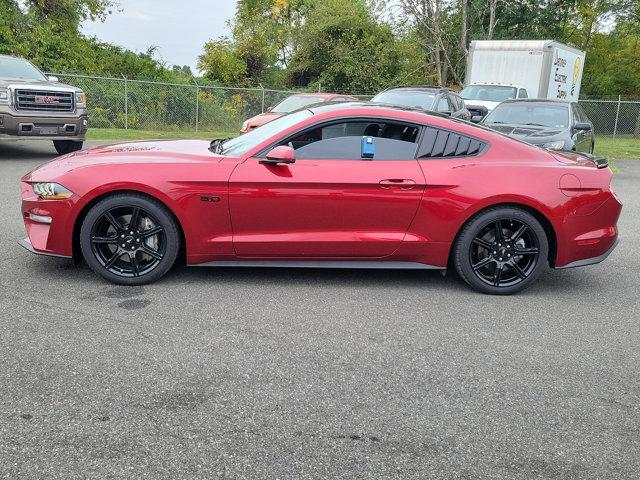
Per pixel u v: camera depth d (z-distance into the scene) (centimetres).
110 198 448
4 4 2502
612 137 2836
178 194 448
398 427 281
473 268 480
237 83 3259
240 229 461
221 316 409
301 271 523
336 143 469
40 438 260
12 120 1118
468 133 484
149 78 2717
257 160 460
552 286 517
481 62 1950
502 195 464
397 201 463
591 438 279
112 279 461
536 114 1198
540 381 334
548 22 3597
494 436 277
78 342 356
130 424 273
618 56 3759
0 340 354
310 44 3256
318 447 262
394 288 489
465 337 393
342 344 372
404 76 3209
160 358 340
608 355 373
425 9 3325
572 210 474
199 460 249
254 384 315
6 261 511
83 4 2875
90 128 1984
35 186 454
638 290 511
